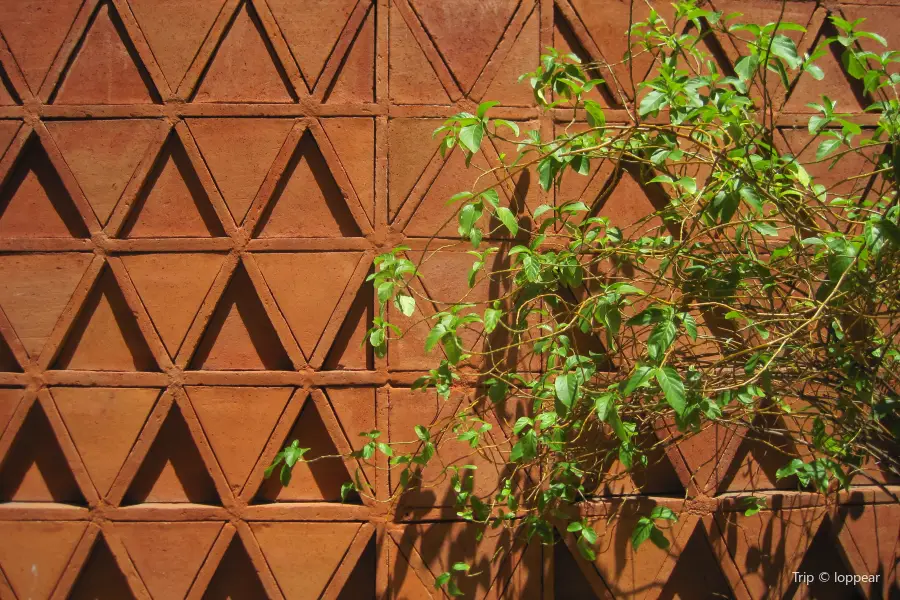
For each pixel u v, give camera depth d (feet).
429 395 10.09
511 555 10.08
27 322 10.07
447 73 10.28
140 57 10.19
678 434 10.34
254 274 10.07
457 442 10.09
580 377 7.91
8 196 10.21
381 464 10.01
